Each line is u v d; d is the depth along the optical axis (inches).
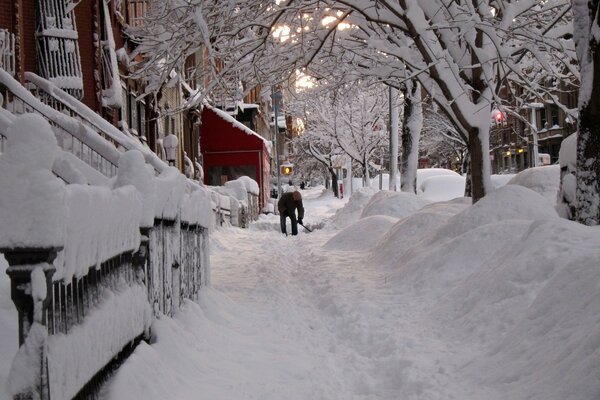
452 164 3408.0
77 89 621.9
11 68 527.5
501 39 540.1
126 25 860.6
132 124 889.5
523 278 280.7
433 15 552.1
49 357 132.3
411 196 879.1
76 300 155.5
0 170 126.8
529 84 551.2
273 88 634.2
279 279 497.0
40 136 128.0
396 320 322.3
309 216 1521.9
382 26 639.1
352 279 455.2
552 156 2741.1
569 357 186.2
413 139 1045.2
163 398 192.7
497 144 3186.5
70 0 628.1
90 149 508.1
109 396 169.3
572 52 570.9
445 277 374.0
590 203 401.7
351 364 267.7
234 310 366.3
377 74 691.4
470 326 273.6
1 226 126.0
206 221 381.7
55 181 128.9
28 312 128.0
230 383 229.1
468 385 212.7
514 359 217.3
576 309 215.2
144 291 222.5
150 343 229.0
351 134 2057.1
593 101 398.0
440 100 610.9
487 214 439.5
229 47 542.9
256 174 1628.9
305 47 598.2
